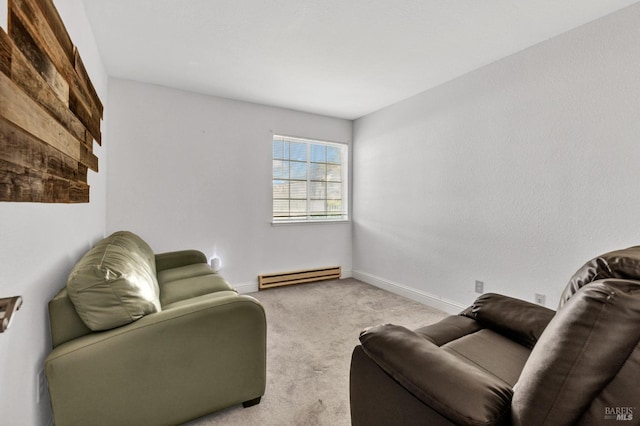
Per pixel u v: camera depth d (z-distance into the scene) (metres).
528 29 2.08
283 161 3.91
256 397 1.55
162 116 3.11
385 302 3.24
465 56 2.47
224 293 1.95
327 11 1.92
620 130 1.86
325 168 4.25
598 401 0.64
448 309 2.96
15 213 0.98
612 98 1.89
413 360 0.90
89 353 1.17
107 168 2.86
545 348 0.70
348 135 4.31
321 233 4.14
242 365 1.49
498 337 1.40
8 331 0.93
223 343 1.43
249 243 3.62
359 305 3.14
